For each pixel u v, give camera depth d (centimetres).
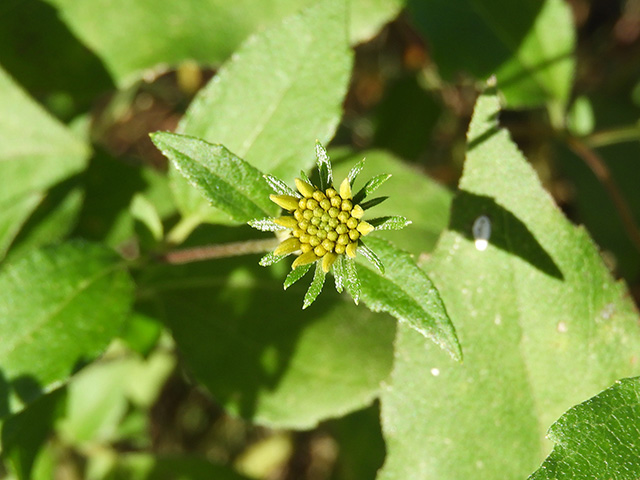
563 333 22
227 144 23
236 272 26
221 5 28
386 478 23
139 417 30
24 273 23
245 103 23
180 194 24
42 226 28
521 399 22
